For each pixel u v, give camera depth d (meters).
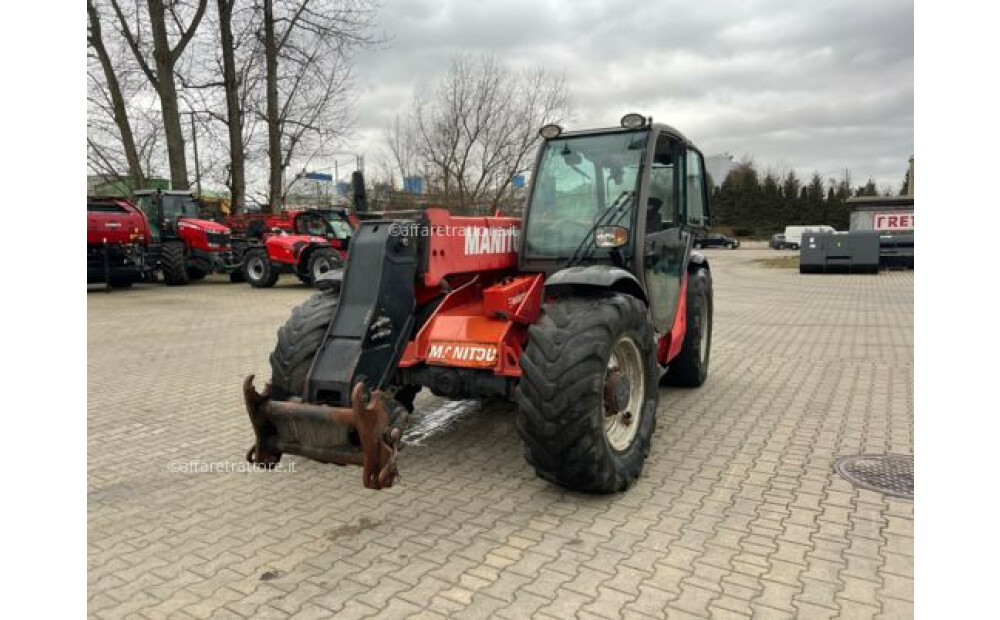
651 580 2.84
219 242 18.27
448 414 5.35
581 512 3.54
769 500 3.66
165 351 8.48
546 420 3.36
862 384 6.35
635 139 4.42
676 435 4.82
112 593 2.83
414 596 2.76
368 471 2.98
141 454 4.61
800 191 77.69
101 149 21.84
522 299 4.13
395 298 3.63
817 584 2.79
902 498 3.67
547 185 4.58
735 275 23.56
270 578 2.93
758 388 6.22
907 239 23.73
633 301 3.82
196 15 20.72
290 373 3.84
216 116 21.83
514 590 2.79
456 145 20.05
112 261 16.27
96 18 20.88
